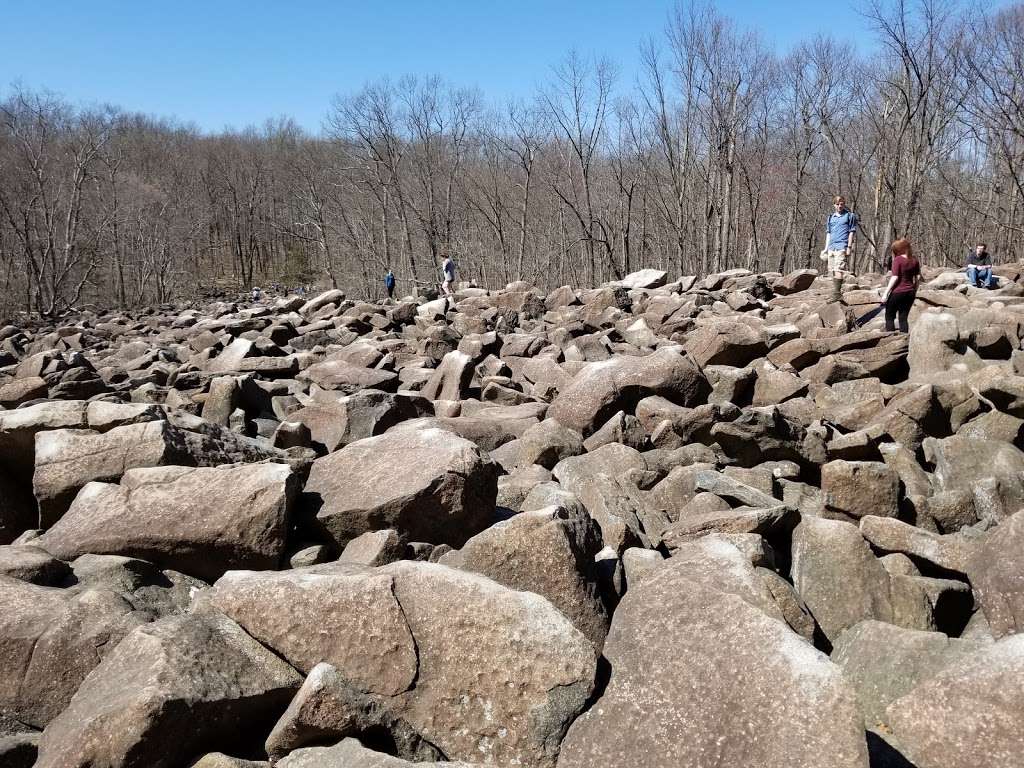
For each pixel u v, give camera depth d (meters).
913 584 4.15
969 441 6.25
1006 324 9.17
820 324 10.86
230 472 4.41
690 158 34.69
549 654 3.06
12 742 2.98
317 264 70.56
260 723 3.13
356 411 7.18
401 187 43.50
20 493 5.43
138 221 52.12
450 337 12.87
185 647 3.07
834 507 5.42
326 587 3.28
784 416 6.68
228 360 11.33
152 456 4.84
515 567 3.71
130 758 2.73
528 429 6.86
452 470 4.52
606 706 3.00
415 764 2.68
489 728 3.02
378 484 4.64
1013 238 32.06
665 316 14.09
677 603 3.28
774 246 42.62
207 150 76.06
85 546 4.18
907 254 9.89
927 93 27.91
